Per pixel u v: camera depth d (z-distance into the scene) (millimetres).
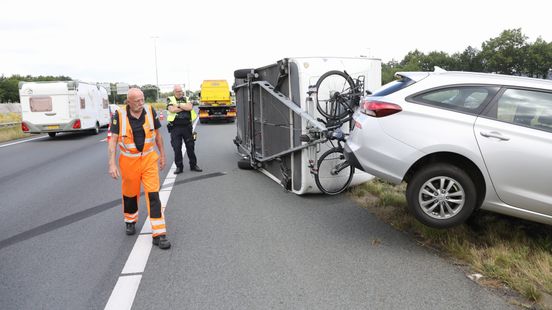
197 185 7891
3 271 4156
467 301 3410
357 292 3578
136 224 5590
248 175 8820
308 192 6891
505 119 4188
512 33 70312
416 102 4473
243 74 9953
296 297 3514
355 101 6574
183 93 9188
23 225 5676
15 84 92500
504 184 4137
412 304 3375
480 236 4707
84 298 3576
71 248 4750
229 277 3912
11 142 17688
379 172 4598
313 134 6359
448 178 4297
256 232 5137
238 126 11414
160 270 4098
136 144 4734
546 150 3992
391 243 4684
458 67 76562
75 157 12539
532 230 4832
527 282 3586
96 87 21500
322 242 4750
